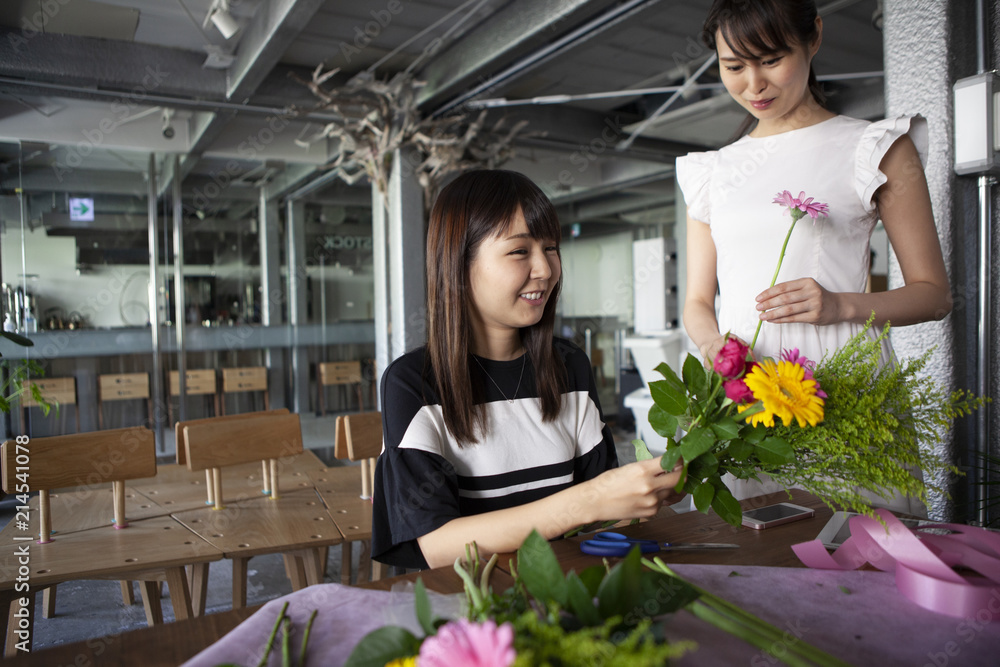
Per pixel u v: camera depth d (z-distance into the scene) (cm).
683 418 76
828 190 117
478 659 33
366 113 395
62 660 56
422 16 350
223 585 267
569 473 102
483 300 94
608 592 45
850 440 69
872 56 407
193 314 561
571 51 321
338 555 297
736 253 125
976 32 183
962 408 72
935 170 183
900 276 195
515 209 90
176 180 536
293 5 273
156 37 371
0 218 473
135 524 189
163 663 55
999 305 186
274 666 50
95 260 510
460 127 440
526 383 102
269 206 594
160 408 536
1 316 473
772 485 118
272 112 410
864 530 71
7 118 461
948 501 177
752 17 103
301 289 610
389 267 444
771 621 58
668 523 92
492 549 78
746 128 135
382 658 42
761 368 69
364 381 641
